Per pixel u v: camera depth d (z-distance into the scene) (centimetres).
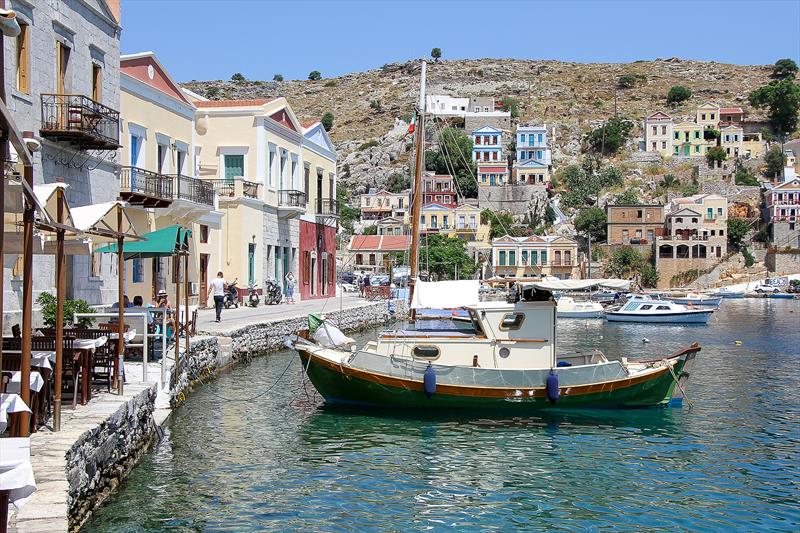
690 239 12988
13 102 2262
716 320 7262
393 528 1355
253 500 1462
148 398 1773
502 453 1886
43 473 1067
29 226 1086
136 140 3466
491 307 2372
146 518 1308
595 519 1427
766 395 2789
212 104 4919
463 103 19650
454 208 13500
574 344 5022
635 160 17938
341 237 13288
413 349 2378
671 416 2361
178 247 2391
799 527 1398
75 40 2673
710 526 1400
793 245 13588
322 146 6147
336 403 2377
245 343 3297
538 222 14525
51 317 2122
